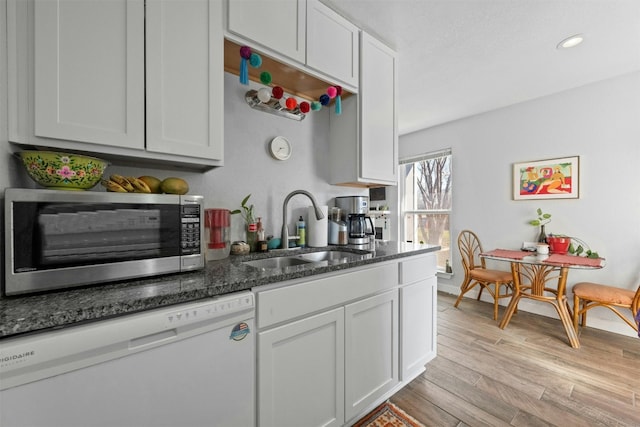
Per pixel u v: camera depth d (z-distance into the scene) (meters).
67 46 0.88
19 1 0.83
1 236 0.79
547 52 2.11
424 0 1.60
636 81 2.42
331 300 1.25
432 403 1.57
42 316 0.63
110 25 0.95
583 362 1.99
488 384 1.74
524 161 3.07
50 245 0.79
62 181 0.89
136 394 0.75
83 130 0.90
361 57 1.83
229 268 1.18
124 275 0.91
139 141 1.00
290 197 1.76
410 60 2.22
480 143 3.43
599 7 1.63
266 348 1.03
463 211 3.59
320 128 2.05
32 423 0.61
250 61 1.31
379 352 1.52
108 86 0.94
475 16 1.73
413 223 4.26
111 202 0.89
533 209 3.02
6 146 0.82
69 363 0.65
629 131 2.46
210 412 0.88
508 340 2.34
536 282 2.57
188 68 1.12
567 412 1.49
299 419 1.14
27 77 0.83
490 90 2.78
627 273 2.47
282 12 1.41
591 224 2.65
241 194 1.64
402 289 1.65
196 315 0.83
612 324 2.50
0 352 0.57
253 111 1.70
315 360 1.20
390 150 2.04
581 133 2.71
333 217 2.04
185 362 0.83
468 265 3.29
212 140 1.17
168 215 1.01
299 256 1.73
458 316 2.89
